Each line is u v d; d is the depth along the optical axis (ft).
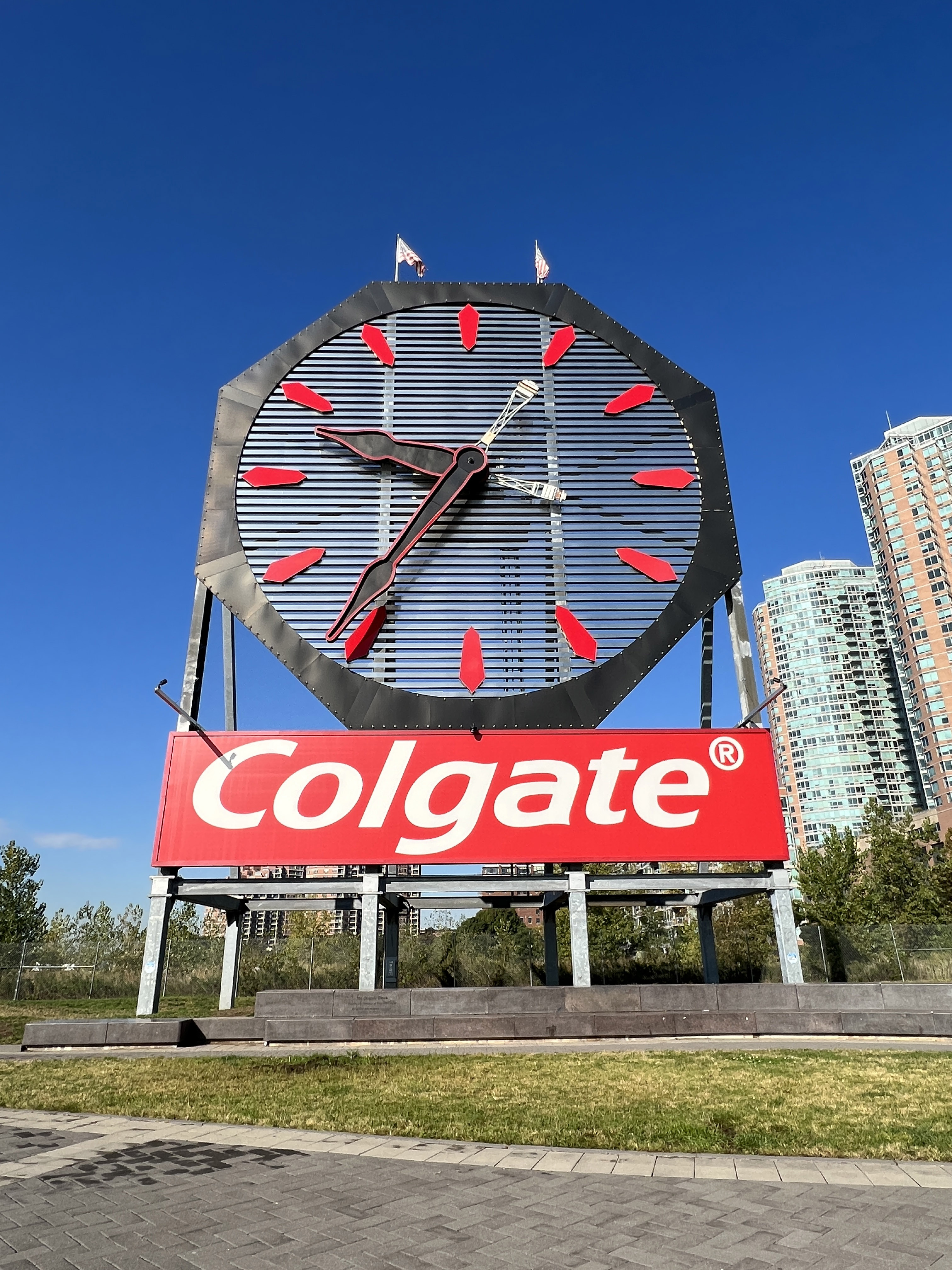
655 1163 21.54
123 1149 23.93
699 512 72.33
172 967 92.94
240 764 60.39
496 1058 41.73
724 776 61.67
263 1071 38.22
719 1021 49.34
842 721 451.53
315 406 73.87
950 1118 26.18
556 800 60.59
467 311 78.33
